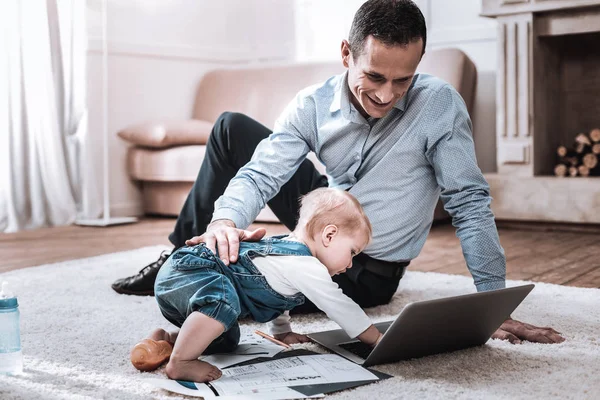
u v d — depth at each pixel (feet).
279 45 18.06
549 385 4.52
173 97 16.71
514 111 13.26
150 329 6.15
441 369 4.88
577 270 8.93
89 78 14.79
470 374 4.76
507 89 13.29
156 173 14.69
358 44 5.04
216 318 4.58
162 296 4.96
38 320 6.49
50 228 13.92
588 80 14.11
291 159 6.17
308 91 6.23
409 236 6.38
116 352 5.45
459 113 5.82
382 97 5.09
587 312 6.53
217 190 7.02
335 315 4.88
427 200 6.27
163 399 4.36
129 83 15.69
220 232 5.16
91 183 14.64
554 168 14.20
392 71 4.95
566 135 14.44
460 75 13.29
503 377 4.70
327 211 5.09
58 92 14.06
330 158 6.27
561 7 12.62
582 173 13.15
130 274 8.81
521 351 5.30
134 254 10.39
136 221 14.82
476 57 14.92
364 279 6.45
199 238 5.18
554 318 6.31
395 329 4.55
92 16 14.70
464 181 5.72
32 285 8.18
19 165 13.60
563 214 12.78
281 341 5.50
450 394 4.34
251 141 6.86
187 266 4.84
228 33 18.11
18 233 13.24
